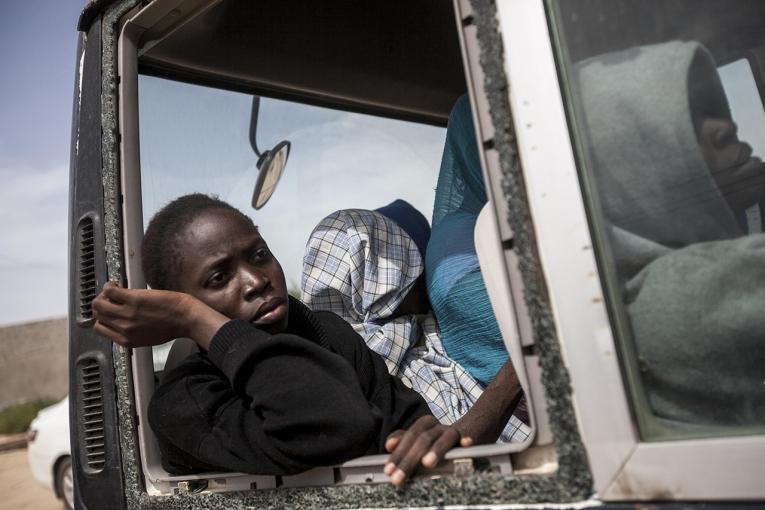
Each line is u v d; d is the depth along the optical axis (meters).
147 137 1.91
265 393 1.48
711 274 1.23
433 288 2.13
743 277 1.25
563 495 1.12
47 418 6.29
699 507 1.03
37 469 6.20
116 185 1.75
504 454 1.21
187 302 1.59
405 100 2.85
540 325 1.15
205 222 1.66
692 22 1.48
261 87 2.41
